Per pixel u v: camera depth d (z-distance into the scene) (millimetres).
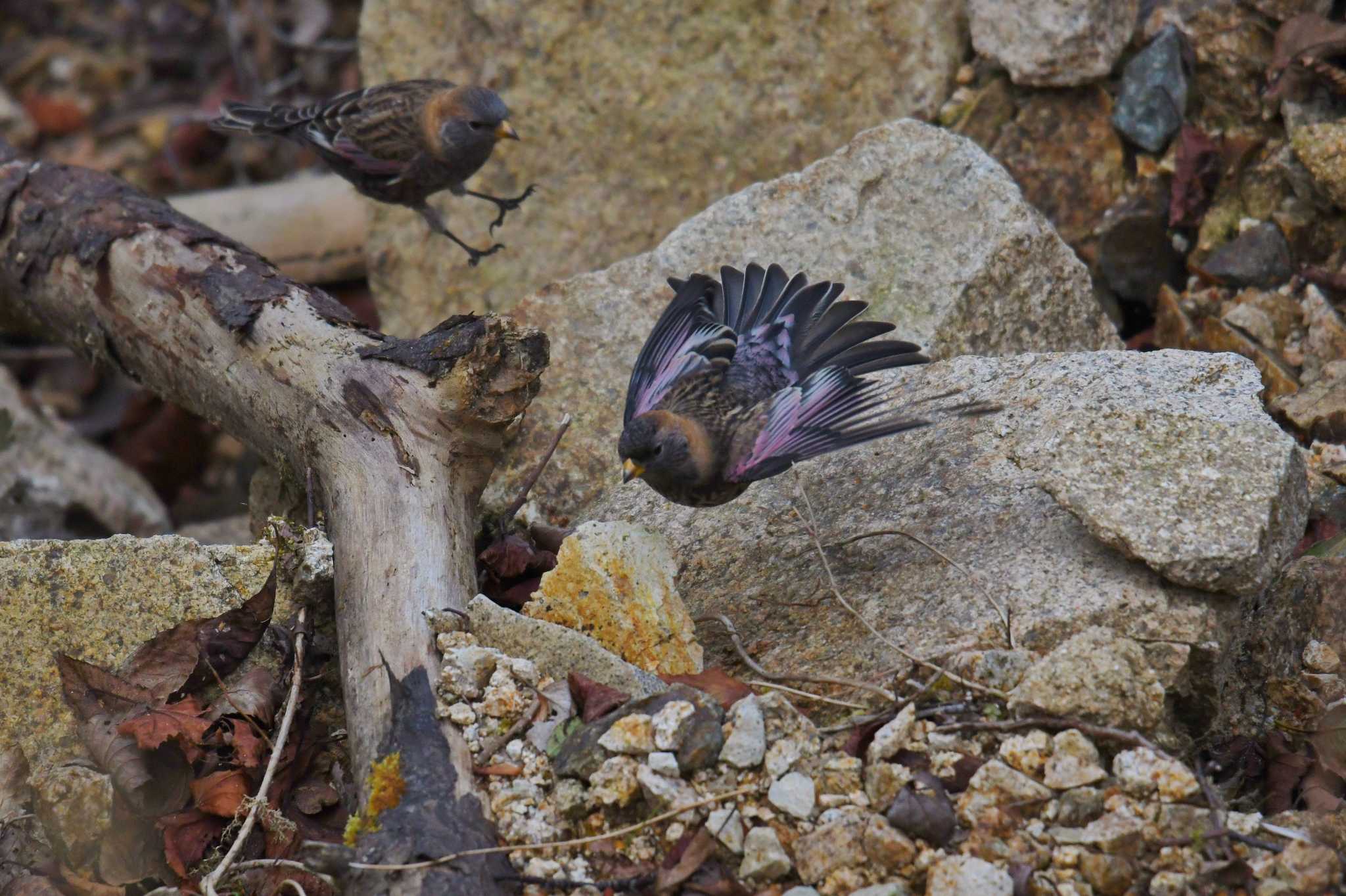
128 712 8422
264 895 7734
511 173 14711
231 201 15984
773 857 7125
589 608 8461
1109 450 8562
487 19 14641
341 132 11555
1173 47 12695
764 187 11930
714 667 8477
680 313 9398
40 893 7727
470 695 7918
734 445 8547
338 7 19844
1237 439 8516
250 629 8820
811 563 9070
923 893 7043
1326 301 11594
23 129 19547
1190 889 6836
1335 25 12281
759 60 13969
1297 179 12109
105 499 14406
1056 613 7988
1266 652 8695
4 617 8602
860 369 8586
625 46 14320
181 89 20203
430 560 8898
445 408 9430
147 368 11477
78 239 11516
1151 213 12625
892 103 13562
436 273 14844
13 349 17688
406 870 7012
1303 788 8000
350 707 8211
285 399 10148
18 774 8273
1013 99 13297
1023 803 7082
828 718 7891
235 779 8156
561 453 10945
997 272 11297
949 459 9438
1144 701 7328
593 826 7434
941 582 8484
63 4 21391
